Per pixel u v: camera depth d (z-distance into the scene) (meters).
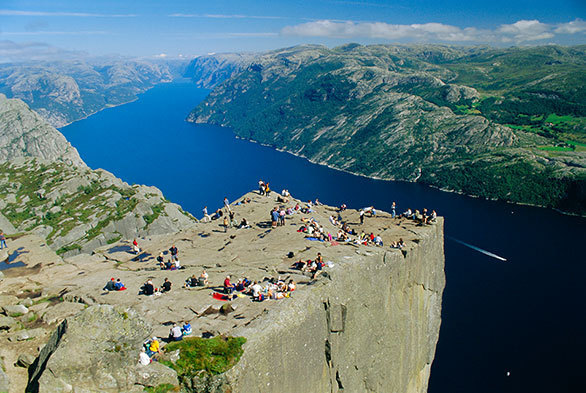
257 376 31.30
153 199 124.81
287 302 37.66
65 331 25.70
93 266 49.94
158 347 29.14
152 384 26.69
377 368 51.12
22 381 26.67
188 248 55.66
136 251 55.22
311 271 44.22
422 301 63.38
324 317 40.94
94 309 26.61
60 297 39.34
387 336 52.91
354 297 45.75
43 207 114.62
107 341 25.86
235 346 30.23
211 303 37.53
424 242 61.62
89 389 25.03
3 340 30.41
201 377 28.03
